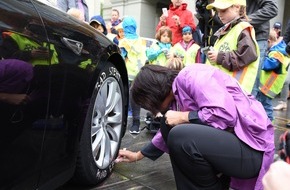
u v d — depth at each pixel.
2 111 1.30
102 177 2.19
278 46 4.61
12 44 1.35
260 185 1.65
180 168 1.74
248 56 2.46
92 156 2.02
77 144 1.85
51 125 1.61
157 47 4.41
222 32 2.67
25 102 1.42
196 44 4.34
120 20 6.63
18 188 1.43
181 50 4.41
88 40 1.98
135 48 4.43
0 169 1.32
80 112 1.85
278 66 4.08
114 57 2.35
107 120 2.29
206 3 3.55
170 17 4.97
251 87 2.51
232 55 2.50
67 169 1.79
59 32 1.70
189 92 1.68
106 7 14.16
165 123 1.86
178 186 1.79
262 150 1.65
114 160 2.36
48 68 1.57
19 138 1.40
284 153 1.18
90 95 1.95
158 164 2.56
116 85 2.34
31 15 1.51
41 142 1.55
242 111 1.66
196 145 1.64
